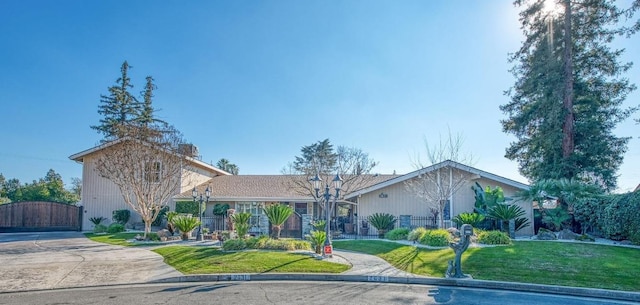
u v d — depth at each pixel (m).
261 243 13.47
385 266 10.24
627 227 13.30
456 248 8.98
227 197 24.56
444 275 9.03
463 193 20.16
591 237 14.64
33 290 7.93
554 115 19.53
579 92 20.64
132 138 19.00
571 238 14.66
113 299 7.11
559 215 15.96
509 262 10.12
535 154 22.47
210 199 24.55
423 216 20.66
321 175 23.31
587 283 8.17
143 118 36.56
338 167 24.55
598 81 20.64
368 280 8.95
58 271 9.75
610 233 14.14
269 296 7.31
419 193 19.77
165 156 19.70
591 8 19.92
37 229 25.27
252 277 9.08
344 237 19.80
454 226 19.72
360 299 7.10
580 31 20.50
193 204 23.94
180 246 14.52
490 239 13.54
